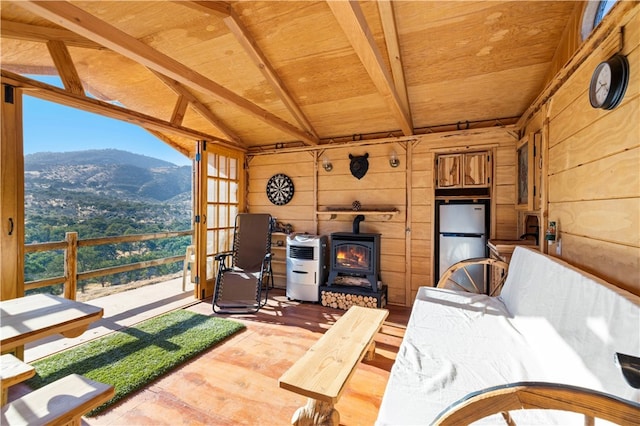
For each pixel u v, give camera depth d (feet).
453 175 11.51
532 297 5.84
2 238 6.71
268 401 5.98
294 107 11.51
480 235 11.28
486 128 10.87
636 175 3.90
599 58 4.90
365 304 11.35
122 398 5.98
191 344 8.21
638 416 2.21
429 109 10.83
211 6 7.09
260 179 15.47
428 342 5.42
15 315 4.74
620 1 4.01
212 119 13.20
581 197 5.52
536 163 8.22
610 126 4.53
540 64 8.21
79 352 7.74
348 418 5.49
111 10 7.67
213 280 13.58
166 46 9.13
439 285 9.09
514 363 4.66
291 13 7.75
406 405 3.75
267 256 11.78
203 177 12.82
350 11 5.03
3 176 6.72
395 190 12.45
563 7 6.59
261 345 8.39
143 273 19.70
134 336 8.75
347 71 9.81
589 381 3.47
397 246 12.41
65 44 7.86
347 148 13.39
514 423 3.32
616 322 3.36
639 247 3.84
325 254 12.96
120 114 9.09
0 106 6.64
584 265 5.37
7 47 7.98
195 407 5.79
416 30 7.57
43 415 3.38
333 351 5.08
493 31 7.42
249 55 8.98
